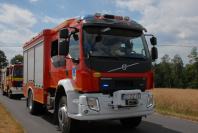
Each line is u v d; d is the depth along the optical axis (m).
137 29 10.72
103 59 9.95
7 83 29.86
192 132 11.27
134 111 10.13
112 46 10.20
